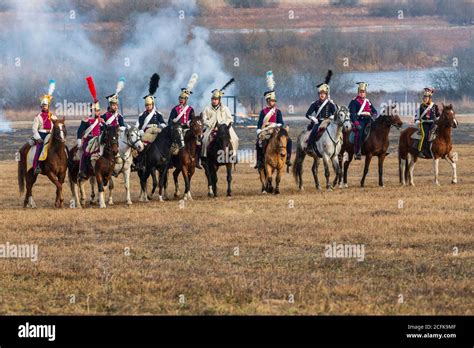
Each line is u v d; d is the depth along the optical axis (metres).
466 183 32.25
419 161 42.25
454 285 16.17
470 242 19.73
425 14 85.69
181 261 18.72
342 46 74.75
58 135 27.59
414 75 71.62
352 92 67.62
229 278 17.02
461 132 53.91
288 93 66.69
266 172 30.16
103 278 17.36
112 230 22.58
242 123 57.38
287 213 24.25
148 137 29.44
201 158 29.97
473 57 71.44
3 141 52.78
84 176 28.03
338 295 15.74
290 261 18.47
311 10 84.44
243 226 22.38
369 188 30.73
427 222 21.97
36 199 31.42
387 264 17.97
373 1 88.19
